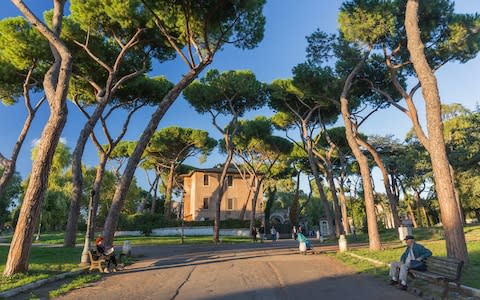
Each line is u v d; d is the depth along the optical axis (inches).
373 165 1761.8
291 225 2070.6
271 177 2046.0
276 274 462.3
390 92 939.3
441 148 458.3
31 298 320.2
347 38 761.0
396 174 1748.3
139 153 705.0
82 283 397.7
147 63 904.9
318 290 353.4
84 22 794.2
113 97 998.4
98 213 2118.6
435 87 474.3
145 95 1033.5
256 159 1766.7
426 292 316.5
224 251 864.9
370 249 680.4
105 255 510.0
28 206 440.8
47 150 457.7
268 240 1590.8
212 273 479.8
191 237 1563.7
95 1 766.5
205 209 2132.1
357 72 804.0
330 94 927.0
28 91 862.5
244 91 1242.0
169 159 1894.7
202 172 2183.8
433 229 1065.5
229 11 714.2
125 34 820.0
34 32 818.2
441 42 754.8
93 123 849.5
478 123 1432.1
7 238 1718.8
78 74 897.5
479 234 892.0
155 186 2090.3
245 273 475.2
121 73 917.2
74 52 858.1
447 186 445.4
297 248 914.1
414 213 2187.5
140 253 807.1
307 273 465.7
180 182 2506.2
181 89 733.9
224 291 354.6
